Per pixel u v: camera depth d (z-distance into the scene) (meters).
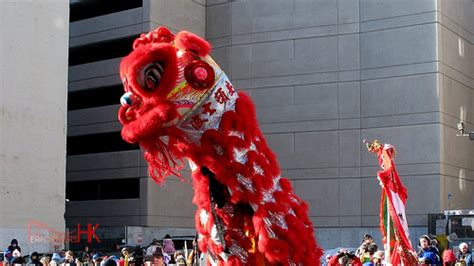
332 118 38.47
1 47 29.69
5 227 28.92
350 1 38.75
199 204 4.74
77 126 42.97
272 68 40.22
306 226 4.75
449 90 37.47
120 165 40.59
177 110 4.36
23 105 30.42
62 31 32.59
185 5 41.81
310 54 39.41
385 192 8.99
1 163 29.17
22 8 30.75
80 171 42.22
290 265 4.46
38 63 31.28
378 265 11.84
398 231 8.87
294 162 39.00
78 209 41.19
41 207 30.59
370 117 37.62
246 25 41.19
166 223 39.38
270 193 4.53
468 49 40.34
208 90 4.43
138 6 41.94
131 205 39.31
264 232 4.40
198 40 4.50
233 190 4.45
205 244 4.71
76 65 43.19
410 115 36.69
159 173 4.59
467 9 40.72
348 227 37.31
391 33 37.59
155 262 9.70
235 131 4.51
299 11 39.88
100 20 42.16
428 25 36.81
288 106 39.56
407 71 37.00
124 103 4.38
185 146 4.46
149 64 4.30
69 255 18.19
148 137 4.43
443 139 36.25
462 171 38.09
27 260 20.97
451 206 36.34
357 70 38.25
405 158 36.47
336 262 10.90
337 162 38.00
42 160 30.95
